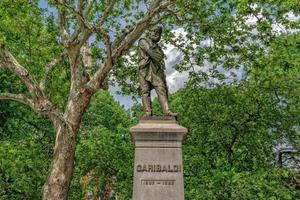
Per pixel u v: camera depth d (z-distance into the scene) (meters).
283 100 21.95
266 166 20.42
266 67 20.08
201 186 18.61
